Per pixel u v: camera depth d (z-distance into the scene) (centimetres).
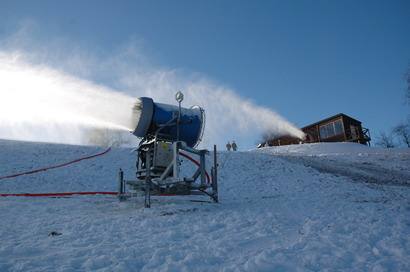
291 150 3356
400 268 393
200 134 893
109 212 768
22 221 663
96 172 1577
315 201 994
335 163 2231
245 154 2080
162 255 437
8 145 1972
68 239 522
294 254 446
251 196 1208
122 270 377
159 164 829
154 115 844
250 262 404
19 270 374
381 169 2144
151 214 722
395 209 818
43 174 1491
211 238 537
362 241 510
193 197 1072
